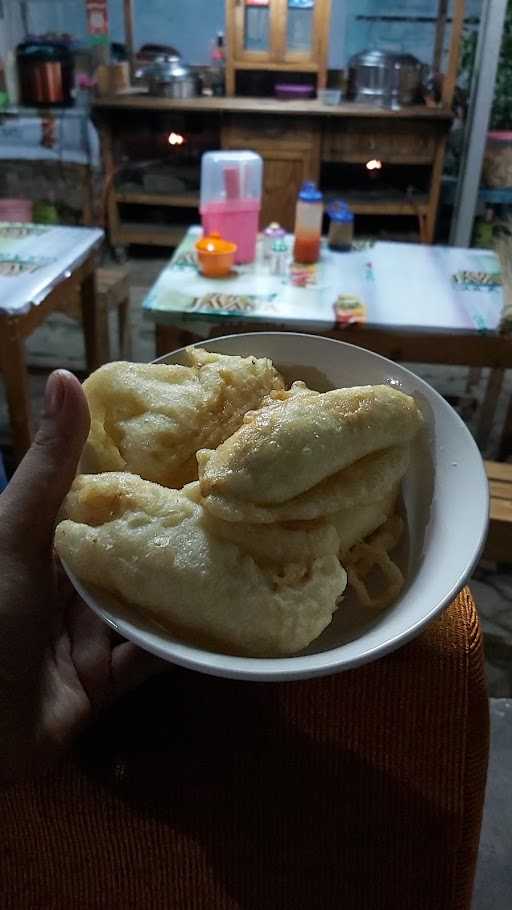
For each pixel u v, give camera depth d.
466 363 1.58
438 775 0.57
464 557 0.41
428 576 0.43
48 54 2.95
